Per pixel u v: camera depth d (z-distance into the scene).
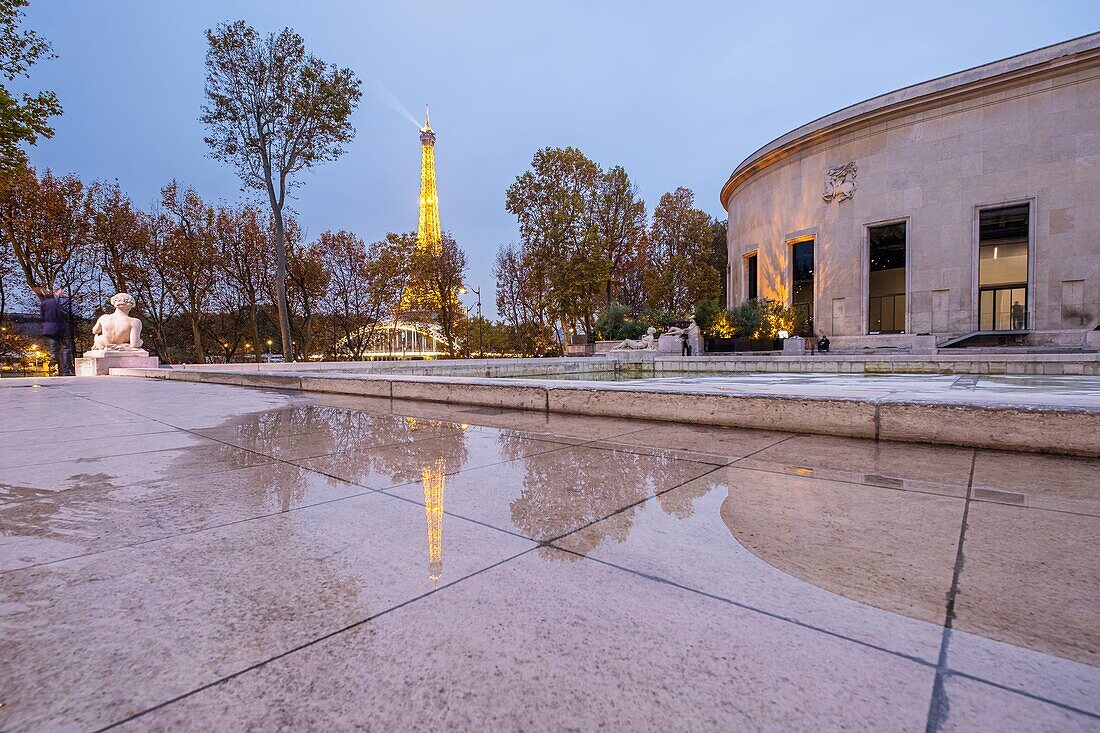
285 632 1.60
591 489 3.15
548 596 1.82
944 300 34.94
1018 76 32.22
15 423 6.19
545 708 1.27
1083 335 29.56
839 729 1.17
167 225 33.16
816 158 40.72
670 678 1.37
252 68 22.42
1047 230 31.80
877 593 1.82
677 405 5.53
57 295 25.20
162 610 1.74
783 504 2.83
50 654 1.49
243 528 2.53
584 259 39.12
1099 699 1.27
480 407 7.27
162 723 1.22
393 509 2.81
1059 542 2.25
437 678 1.38
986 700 1.27
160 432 5.45
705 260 50.34
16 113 17.11
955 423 4.14
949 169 34.75
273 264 34.56
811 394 4.95
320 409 7.44
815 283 40.94
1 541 2.37
